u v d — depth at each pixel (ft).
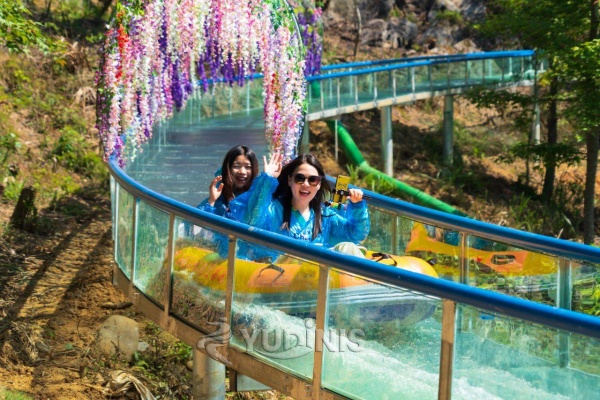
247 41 30.37
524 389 12.26
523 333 12.23
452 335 12.89
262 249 16.19
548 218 67.46
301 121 31.91
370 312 14.05
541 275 17.78
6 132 51.03
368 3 98.12
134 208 21.21
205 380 19.92
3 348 23.07
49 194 44.88
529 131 77.77
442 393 13.04
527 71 82.99
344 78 66.08
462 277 19.38
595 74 50.29
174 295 18.95
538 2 58.23
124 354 24.62
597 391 11.55
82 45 70.18
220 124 52.90
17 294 28.68
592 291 16.80
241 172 21.91
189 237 18.33
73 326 26.30
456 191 71.00
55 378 22.02
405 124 82.17
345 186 18.76
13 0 31.01
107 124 27.96
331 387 14.80
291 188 18.48
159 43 29.89
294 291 15.43
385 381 13.92
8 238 34.73
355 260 14.03
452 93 75.31
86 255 34.47
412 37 96.68
